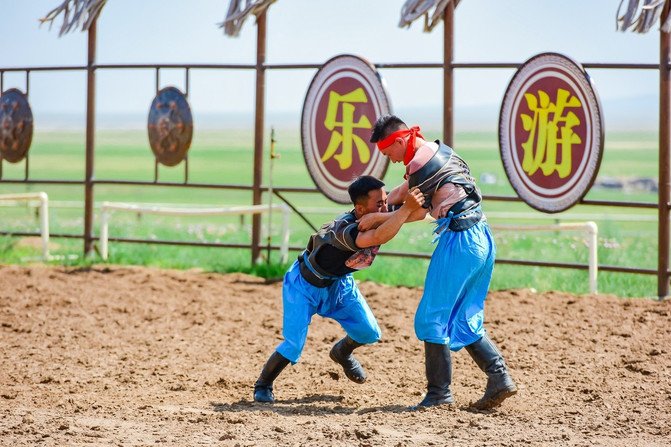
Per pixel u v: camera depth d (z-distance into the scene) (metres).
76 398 20.22
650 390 20.78
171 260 39.09
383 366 23.52
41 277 33.59
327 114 34.38
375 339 20.33
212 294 31.61
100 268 35.44
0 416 18.17
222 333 27.00
